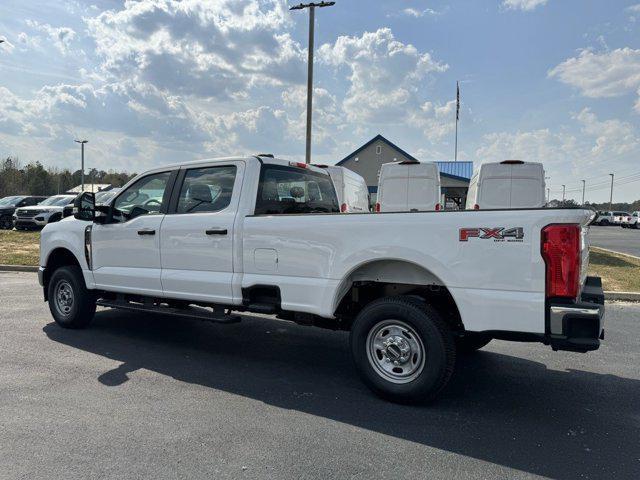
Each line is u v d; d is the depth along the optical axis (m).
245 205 4.97
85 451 3.21
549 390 4.54
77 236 6.23
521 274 3.66
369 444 3.41
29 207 21.89
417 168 13.97
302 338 6.25
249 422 3.72
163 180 5.66
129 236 5.71
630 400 4.32
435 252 3.93
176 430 3.55
